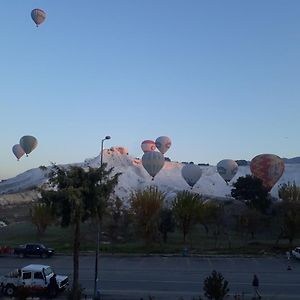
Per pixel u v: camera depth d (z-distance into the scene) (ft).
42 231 265.34
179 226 240.94
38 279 112.37
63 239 257.14
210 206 266.77
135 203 224.94
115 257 188.24
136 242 239.71
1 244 237.66
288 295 115.34
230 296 112.78
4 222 369.30
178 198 234.58
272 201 358.84
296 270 155.33
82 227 266.77
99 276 140.97
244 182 343.26
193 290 120.16
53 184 100.42
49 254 187.42
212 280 94.07
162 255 192.44
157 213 223.92
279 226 285.02
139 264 167.63
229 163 329.72
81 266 162.71
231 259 183.21
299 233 230.27
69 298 103.50
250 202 333.42
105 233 251.60
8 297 109.91
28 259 182.91
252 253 197.88
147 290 119.96
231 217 310.45
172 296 112.47
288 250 205.57
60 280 115.03
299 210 234.79
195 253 197.16
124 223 256.93
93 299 107.34
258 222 276.82
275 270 155.22
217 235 263.70
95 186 100.17
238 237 273.75
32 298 109.29
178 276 141.38
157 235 240.94
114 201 272.51
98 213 101.24
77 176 99.76
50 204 97.76
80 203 96.48
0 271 152.25
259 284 129.39
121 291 118.52
